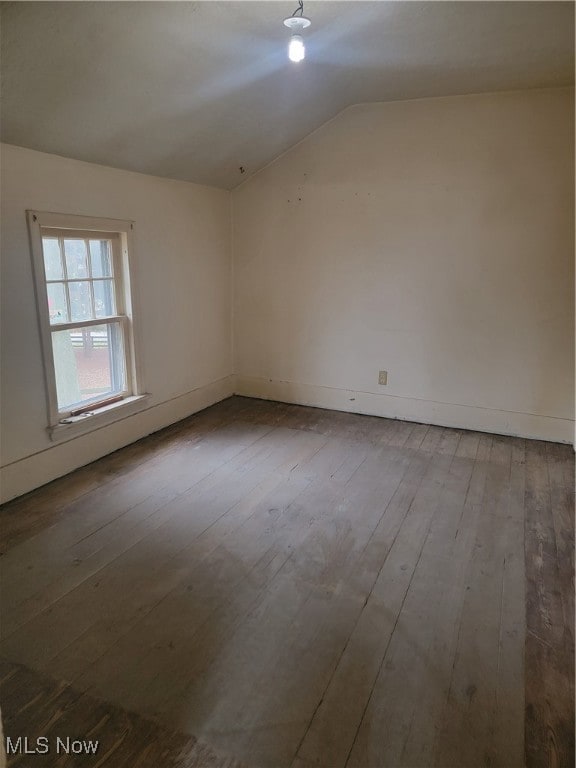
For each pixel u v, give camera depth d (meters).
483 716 1.57
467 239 3.72
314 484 3.07
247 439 3.77
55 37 1.98
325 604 2.06
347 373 4.35
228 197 4.41
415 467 3.32
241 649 1.83
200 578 2.21
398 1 2.21
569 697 1.64
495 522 2.67
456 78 3.18
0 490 2.73
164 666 1.75
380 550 2.42
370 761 1.44
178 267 3.91
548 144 3.39
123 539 2.48
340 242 4.12
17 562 2.29
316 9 2.23
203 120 3.10
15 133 2.48
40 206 2.75
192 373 4.24
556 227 3.48
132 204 3.39
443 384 4.02
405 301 4.01
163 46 2.27
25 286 2.72
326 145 4.00
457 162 3.64
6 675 1.71
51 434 2.97
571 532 2.58
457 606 2.06
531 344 3.69
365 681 1.70
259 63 2.70
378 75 3.13
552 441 3.76
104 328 3.38
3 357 2.66
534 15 2.35
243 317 4.66
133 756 1.45
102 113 2.60
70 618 1.97
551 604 2.07
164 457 3.43
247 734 1.52
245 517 2.69
